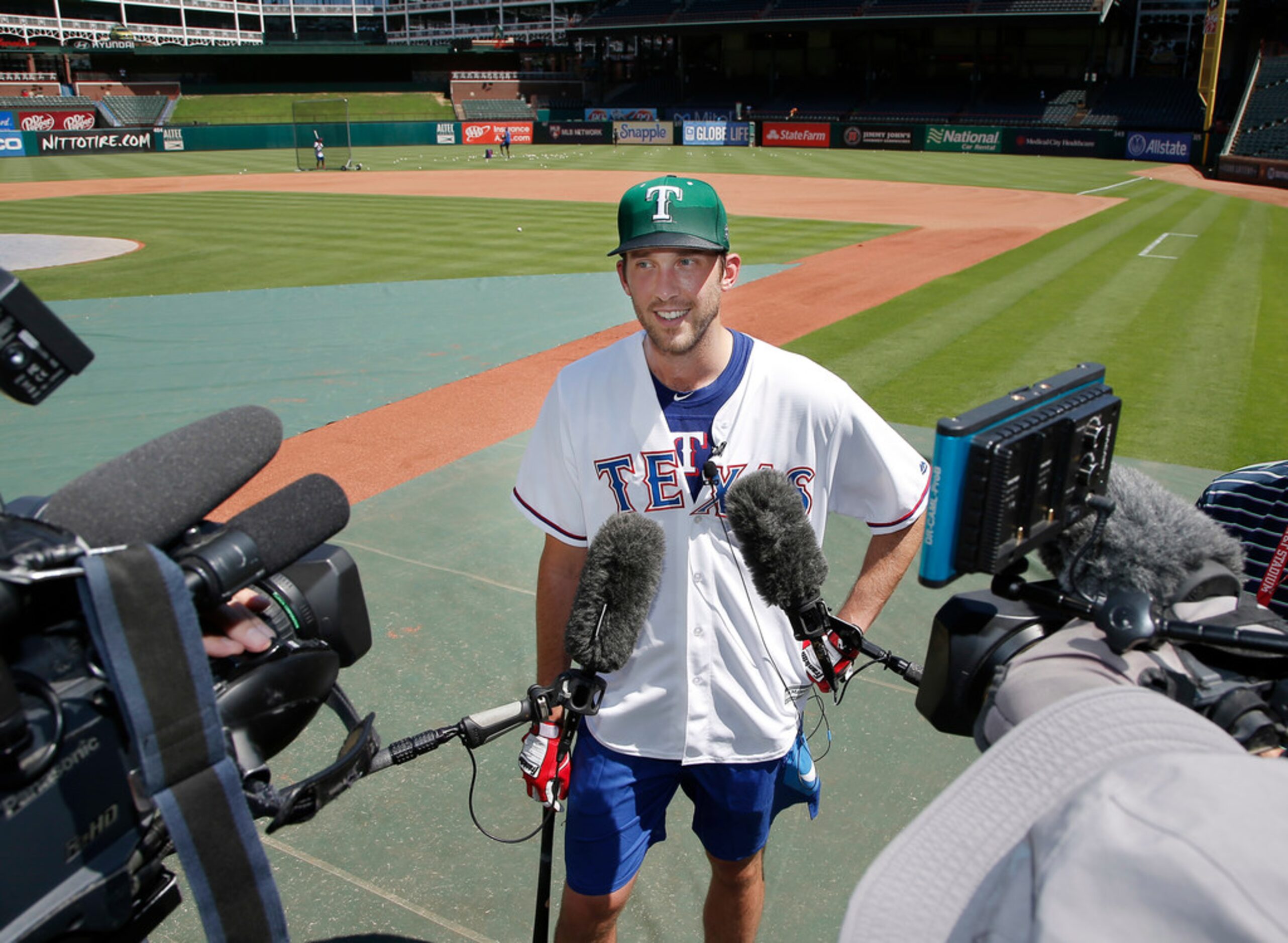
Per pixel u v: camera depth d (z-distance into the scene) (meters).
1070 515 1.30
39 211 22.61
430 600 4.47
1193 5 50.53
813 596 1.77
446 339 10.16
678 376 2.01
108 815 1.16
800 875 2.85
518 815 3.09
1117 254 16.09
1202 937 0.66
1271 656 1.31
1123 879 0.70
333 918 2.68
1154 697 0.99
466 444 6.81
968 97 50.88
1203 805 0.72
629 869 2.11
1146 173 33.59
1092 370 1.41
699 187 1.85
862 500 2.15
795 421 2.03
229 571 1.29
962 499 1.21
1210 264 15.10
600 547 1.78
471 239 17.84
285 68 58.31
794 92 56.00
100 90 54.81
